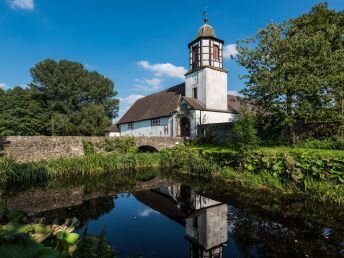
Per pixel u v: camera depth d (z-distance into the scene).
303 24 16.62
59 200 9.62
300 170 9.91
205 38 26.14
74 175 14.83
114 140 19.36
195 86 26.89
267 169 11.26
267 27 14.66
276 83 13.17
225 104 27.14
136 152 19.94
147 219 7.50
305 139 14.70
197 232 6.50
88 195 10.51
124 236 6.22
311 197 8.61
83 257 3.81
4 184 11.99
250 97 15.21
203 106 25.44
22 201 9.42
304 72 12.75
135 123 33.41
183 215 7.92
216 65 26.72
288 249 5.39
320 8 16.67
